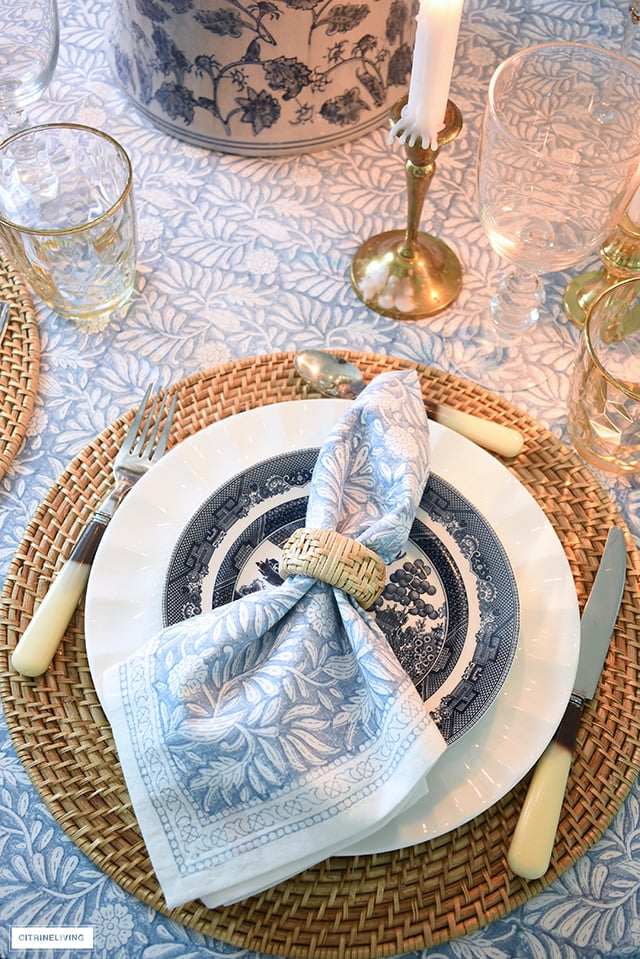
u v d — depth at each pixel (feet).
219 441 1.66
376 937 1.35
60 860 1.45
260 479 1.59
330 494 1.43
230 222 2.17
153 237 2.15
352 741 1.31
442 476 1.66
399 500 1.42
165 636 1.36
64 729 1.49
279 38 1.97
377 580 1.37
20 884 1.43
